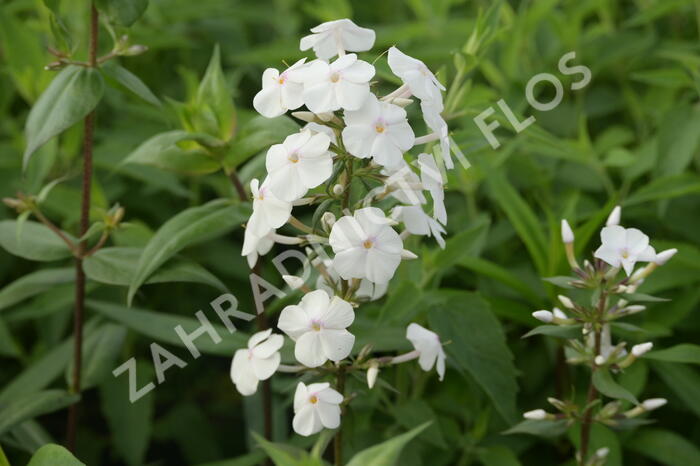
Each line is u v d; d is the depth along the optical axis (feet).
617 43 3.19
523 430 2.26
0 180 2.97
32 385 2.60
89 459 2.95
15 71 2.84
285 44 3.20
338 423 2.11
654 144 2.83
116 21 2.30
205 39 3.80
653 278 2.58
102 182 2.99
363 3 4.17
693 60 2.79
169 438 3.04
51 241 2.46
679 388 2.50
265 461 2.53
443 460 2.52
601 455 2.29
